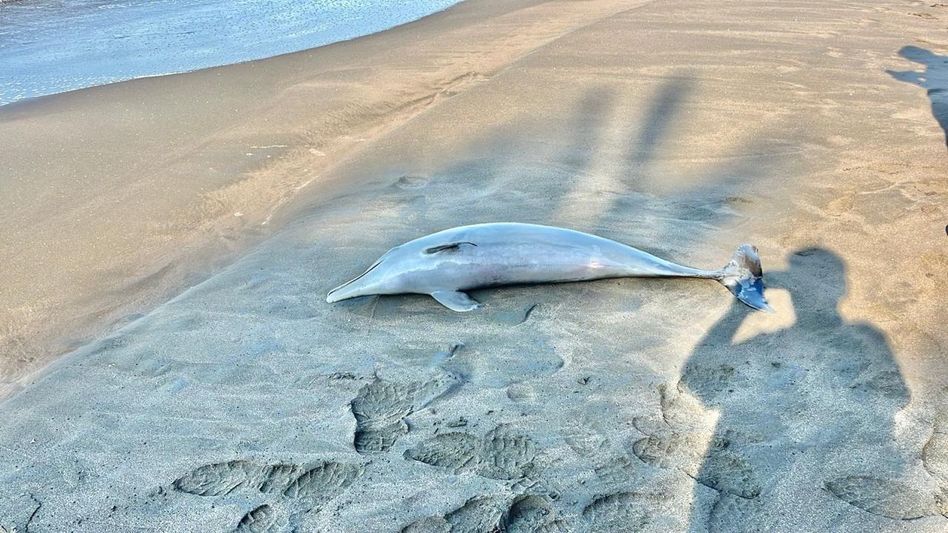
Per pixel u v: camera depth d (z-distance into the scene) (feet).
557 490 9.53
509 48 33.99
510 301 13.85
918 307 12.71
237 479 9.96
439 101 26.07
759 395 11.05
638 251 14.11
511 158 20.15
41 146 23.24
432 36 37.37
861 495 9.18
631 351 12.24
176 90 28.91
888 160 19.03
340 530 9.07
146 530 9.19
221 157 22.33
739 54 29.45
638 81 26.21
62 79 30.81
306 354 12.59
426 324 13.32
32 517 9.46
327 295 14.19
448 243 13.94
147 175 21.11
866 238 15.05
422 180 19.25
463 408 11.13
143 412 11.37
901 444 9.93
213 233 17.95
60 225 18.33
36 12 43.34
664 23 35.27
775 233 15.51
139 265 16.63
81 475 10.16
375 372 12.05
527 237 14.08
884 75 26.50
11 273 16.30
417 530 9.04
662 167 19.24
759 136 21.03
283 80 29.96
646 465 9.86
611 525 8.96
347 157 21.59
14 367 13.29
